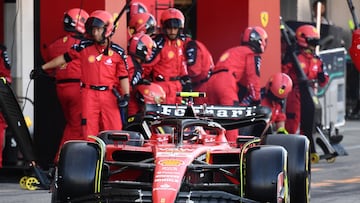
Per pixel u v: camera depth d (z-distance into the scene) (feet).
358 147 220.43
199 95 111.75
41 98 160.56
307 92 191.11
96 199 92.07
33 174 145.07
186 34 186.09
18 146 144.15
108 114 149.38
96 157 95.35
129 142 109.91
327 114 222.48
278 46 193.06
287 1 258.37
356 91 292.40
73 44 152.15
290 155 105.50
